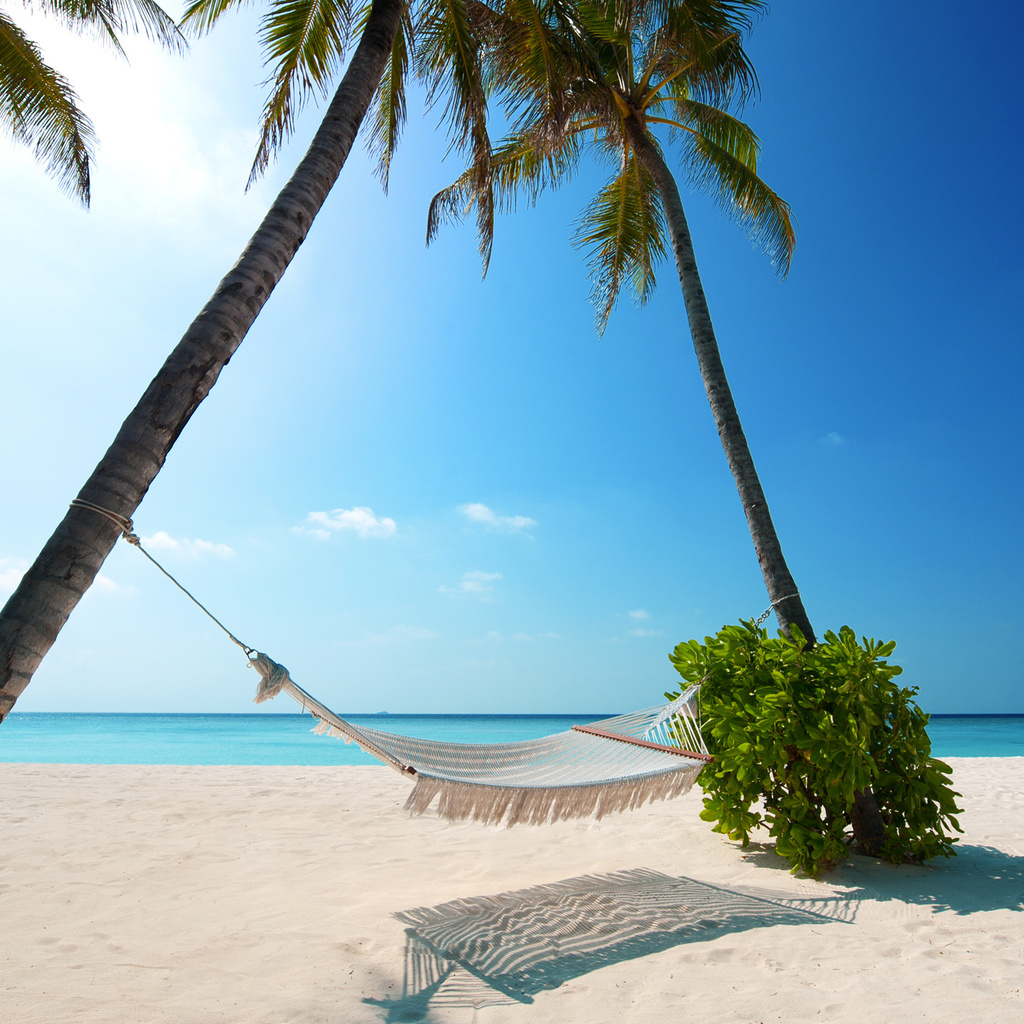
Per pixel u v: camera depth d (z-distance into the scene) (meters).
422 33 4.43
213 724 46.31
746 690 3.81
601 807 3.06
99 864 3.89
